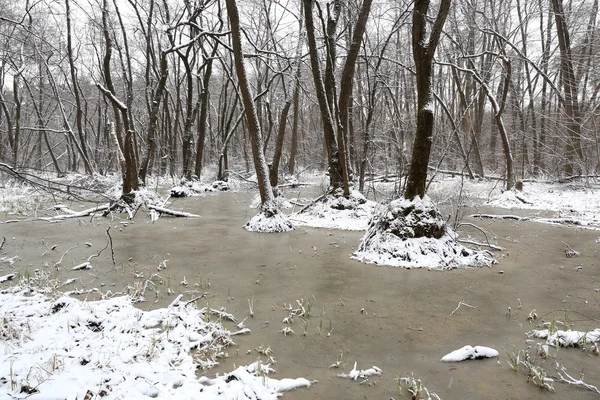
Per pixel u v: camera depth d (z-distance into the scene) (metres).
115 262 6.60
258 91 26.08
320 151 35.25
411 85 21.41
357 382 3.09
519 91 22.41
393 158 17.73
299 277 5.86
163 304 4.68
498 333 4.01
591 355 3.53
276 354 3.54
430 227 6.86
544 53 21.16
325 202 11.77
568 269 6.34
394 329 4.09
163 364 3.24
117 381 2.92
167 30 16.44
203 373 3.19
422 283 5.61
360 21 12.48
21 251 7.25
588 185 16.72
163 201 15.00
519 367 3.33
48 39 22.45
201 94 23.78
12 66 20.09
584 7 19.31
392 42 24.42
